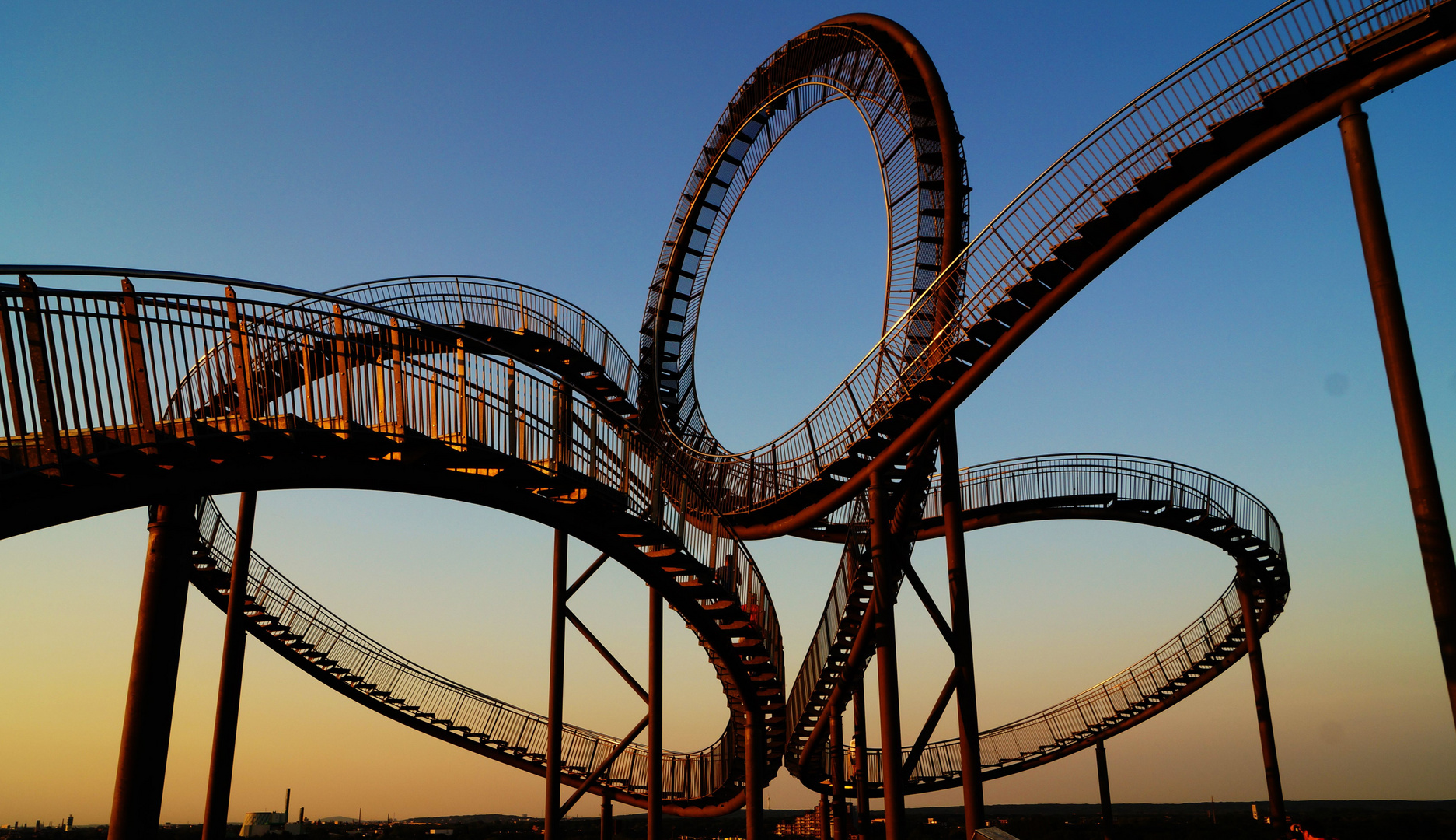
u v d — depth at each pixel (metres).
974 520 25.34
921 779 29.95
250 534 17.70
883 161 25.03
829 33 28.00
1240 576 26.14
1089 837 55.31
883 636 18.22
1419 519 10.28
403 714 24.84
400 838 58.44
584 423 15.00
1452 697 9.84
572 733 27.84
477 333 25.52
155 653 11.66
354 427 10.94
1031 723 30.66
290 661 22.55
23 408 7.62
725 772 26.12
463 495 13.59
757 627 19.72
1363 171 11.98
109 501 9.40
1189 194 14.17
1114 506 24.31
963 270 19.59
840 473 20.12
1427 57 11.91
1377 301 11.21
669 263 33.84
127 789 11.25
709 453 27.17
